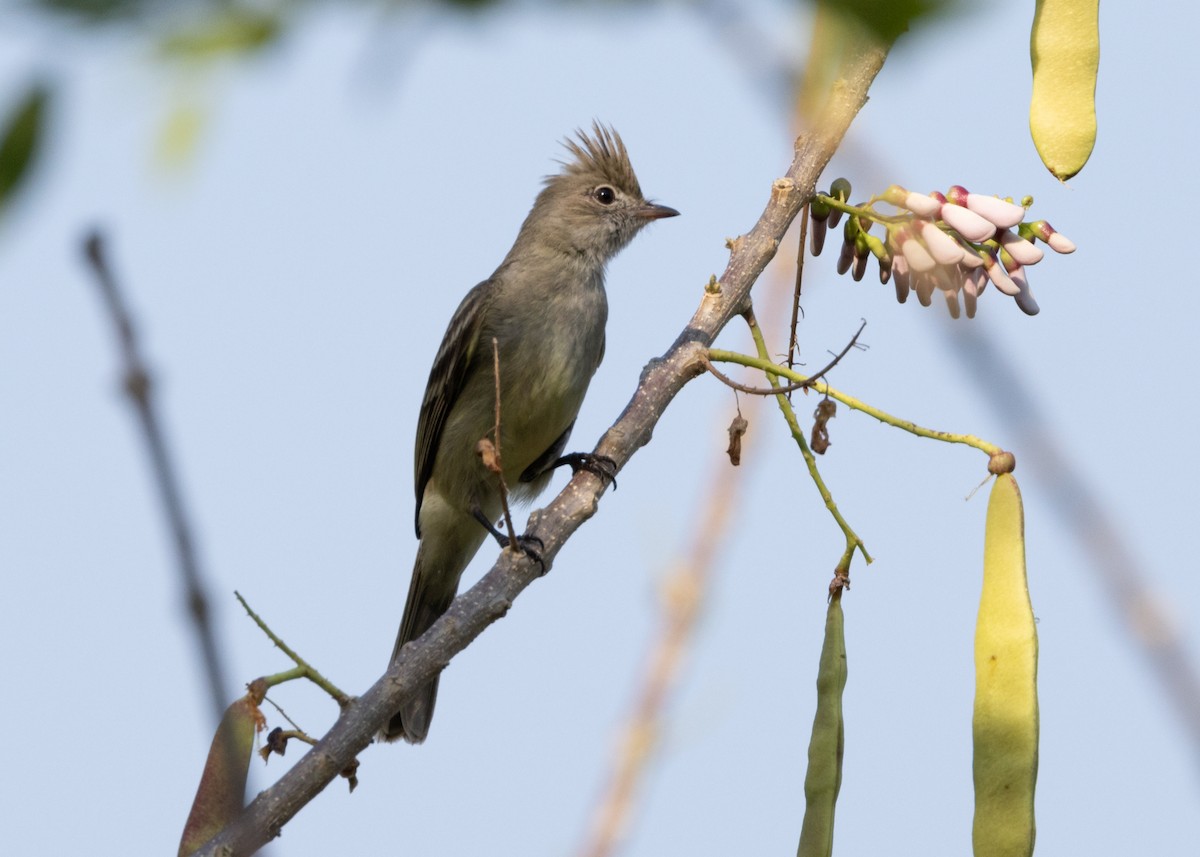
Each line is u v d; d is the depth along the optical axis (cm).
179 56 207
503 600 714
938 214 734
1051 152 685
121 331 280
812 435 752
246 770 673
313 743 682
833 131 747
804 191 793
